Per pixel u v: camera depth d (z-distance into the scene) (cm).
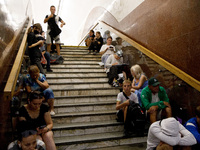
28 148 164
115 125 315
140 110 288
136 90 363
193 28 276
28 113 223
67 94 393
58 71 491
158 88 296
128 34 503
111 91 428
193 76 277
